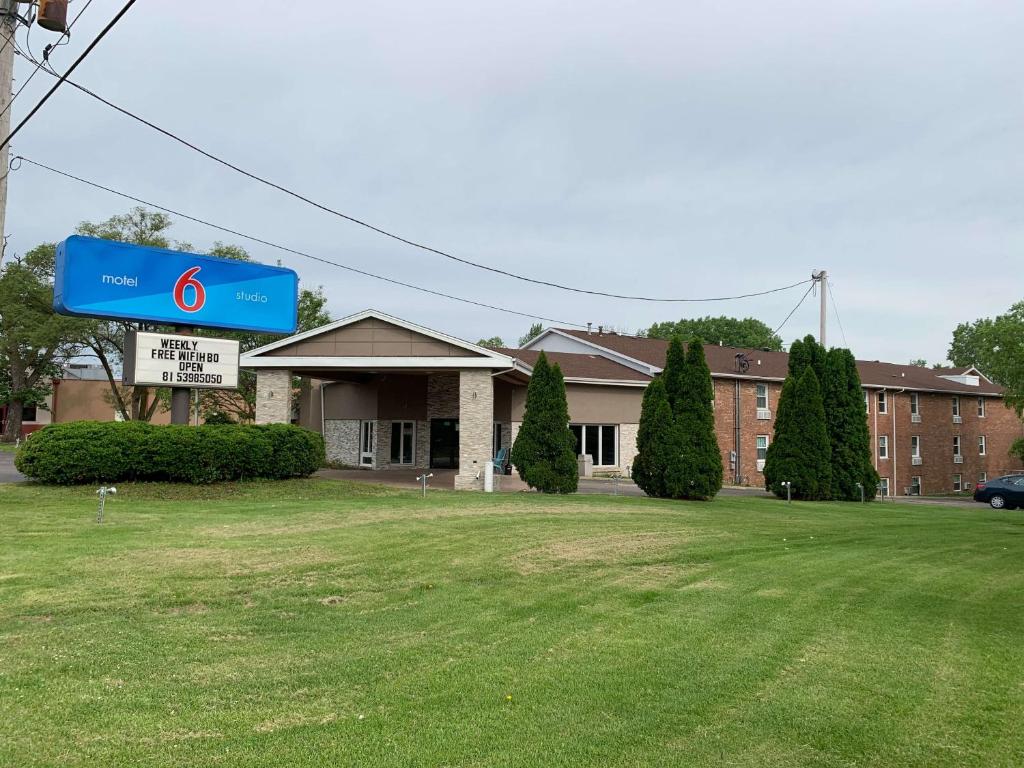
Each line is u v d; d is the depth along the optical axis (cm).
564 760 466
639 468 2283
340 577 943
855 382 2811
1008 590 1032
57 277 1839
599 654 677
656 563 1128
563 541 1261
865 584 1033
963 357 8381
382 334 2364
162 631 697
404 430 3256
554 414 2184
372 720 515
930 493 4375
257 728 496
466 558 1090
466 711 537
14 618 718
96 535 1154
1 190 1217
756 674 638
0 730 475
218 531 1239
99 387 5612
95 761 440
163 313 1938
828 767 472
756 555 1238
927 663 686
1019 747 509
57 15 1117
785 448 2619
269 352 2386
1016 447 4484
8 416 5619
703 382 2261
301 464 2006
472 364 2322
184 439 1797
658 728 520
